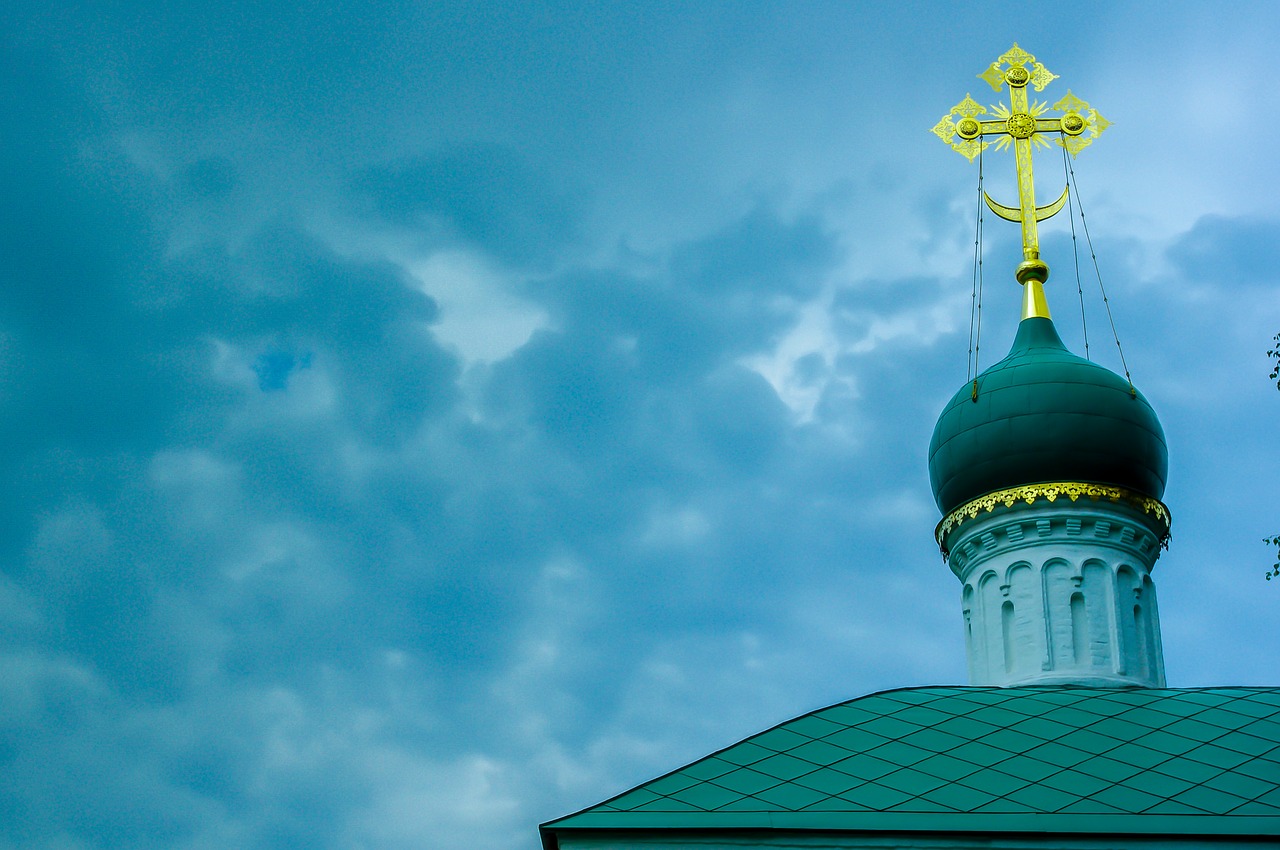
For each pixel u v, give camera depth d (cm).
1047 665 4044
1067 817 2959
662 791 3159
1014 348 4422
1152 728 3350
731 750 3344
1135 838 2911
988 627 4169
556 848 3053
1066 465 4147
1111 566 4144
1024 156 4656
